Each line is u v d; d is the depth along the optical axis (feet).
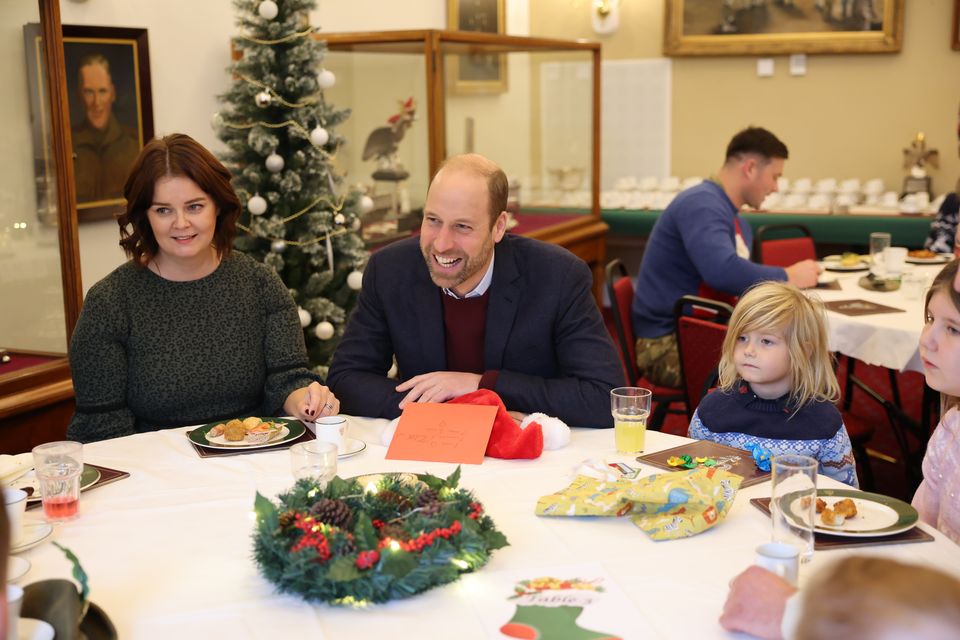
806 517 4.59
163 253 7.50
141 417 7.52
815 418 6.81
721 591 4.38
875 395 11.60
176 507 5.43
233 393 7.66
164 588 4.49
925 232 17.62
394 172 13.96
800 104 19.95
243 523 5.20
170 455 6.30
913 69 18.99
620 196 20.61
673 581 4.47
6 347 9.93
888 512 5.18
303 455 5.32
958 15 18.40
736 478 5.24
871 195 18.97
